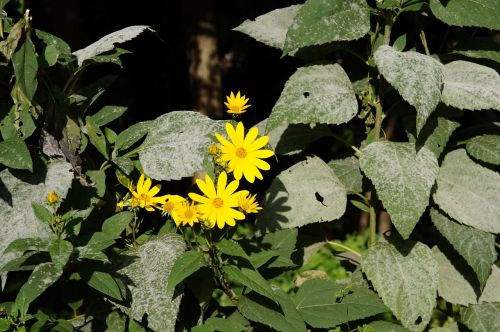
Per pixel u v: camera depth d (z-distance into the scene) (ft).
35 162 8.18
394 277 9.13
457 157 9.62
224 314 9.30
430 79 8.26
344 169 10.24
